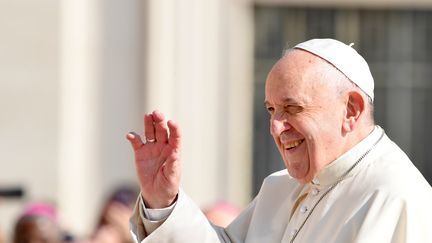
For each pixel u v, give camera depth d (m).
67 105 27.36
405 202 10.20
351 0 29.12
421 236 10.14
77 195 27.30
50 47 27.25
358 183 10.48
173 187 10.95
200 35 27.92
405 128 29.67
